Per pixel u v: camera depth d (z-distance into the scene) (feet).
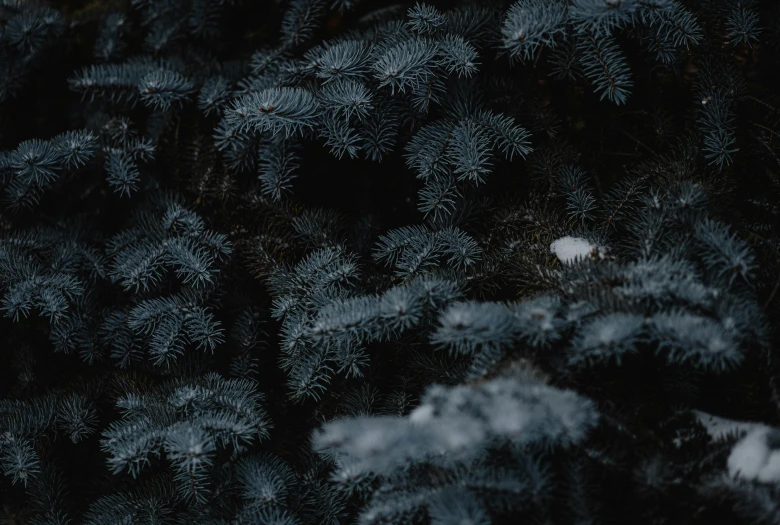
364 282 5.21
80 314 5.30
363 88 5.13
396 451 4.55
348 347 5.08
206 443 4.90
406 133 5.30
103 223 5.56
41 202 5.53
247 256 5.36
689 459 4.68
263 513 4.94
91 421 5.21
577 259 4.99
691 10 5.22
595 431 4.74
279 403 5.29
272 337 5.38
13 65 5.55
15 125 5.67
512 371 4.70
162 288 5.35
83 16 5.70
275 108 5.08
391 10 5.45
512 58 5.27
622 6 4.90
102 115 5.54
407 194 5.42
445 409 4.63
